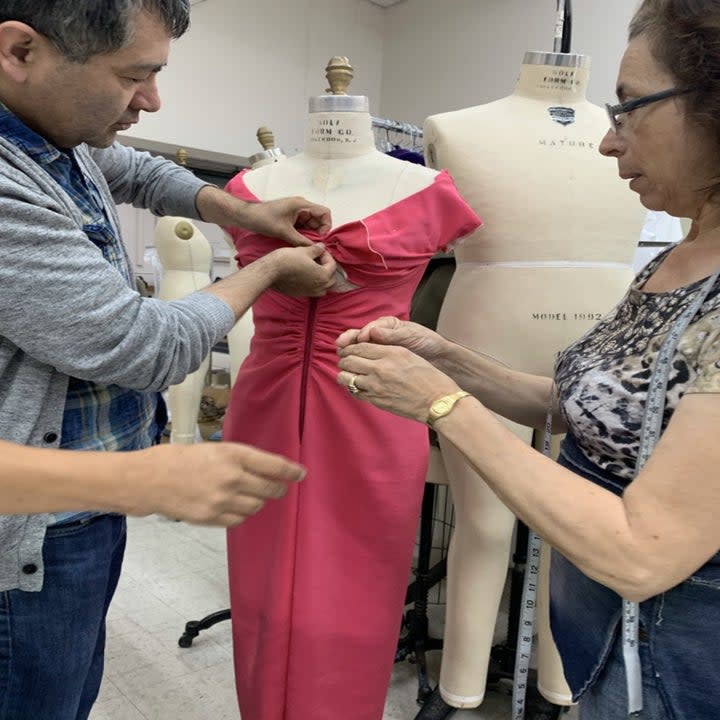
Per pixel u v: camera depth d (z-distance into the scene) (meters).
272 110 4.01
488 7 3.78
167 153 3.80
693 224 0.87
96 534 0.96
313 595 1.17
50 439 0.85
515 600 1.91
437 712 1.72
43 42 0.73
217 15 3.69
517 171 1.48
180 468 0.68
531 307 1.50
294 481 0.76
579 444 0.90
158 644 2.06
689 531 0.66
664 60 0.72
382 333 1.03
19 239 0.72
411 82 4.30
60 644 0.93
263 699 1.20
